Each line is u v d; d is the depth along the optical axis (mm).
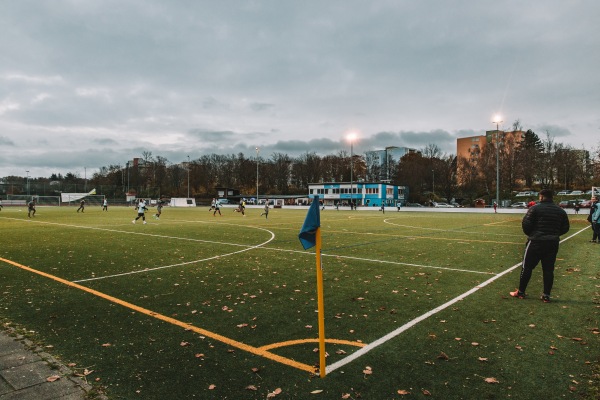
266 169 108500
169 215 37625
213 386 3523
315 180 107062
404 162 94500
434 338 4746
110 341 4617
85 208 57562
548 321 5387
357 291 7082
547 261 6344
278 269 9211
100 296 6711
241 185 108750
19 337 4680
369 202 76625
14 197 70688
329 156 108562
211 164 110375
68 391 3367
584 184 72812
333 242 14789
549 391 3459
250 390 3459
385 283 7730
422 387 3533
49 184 77125
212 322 5348
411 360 4117
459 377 3729
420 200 83500
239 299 6531
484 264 9945
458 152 113688
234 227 22125
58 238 15898
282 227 22219
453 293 6938
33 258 10766
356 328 5105
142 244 13992
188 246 13469
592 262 10273
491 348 4441
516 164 66438
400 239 15914
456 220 30344
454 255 11500
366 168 105688
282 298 6594
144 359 4109
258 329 5070
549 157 68000
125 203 80812
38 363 3924
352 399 3314
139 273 8711
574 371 3857
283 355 4246
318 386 3541
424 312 5805
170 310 5902
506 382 3629
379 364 4016
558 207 6379
